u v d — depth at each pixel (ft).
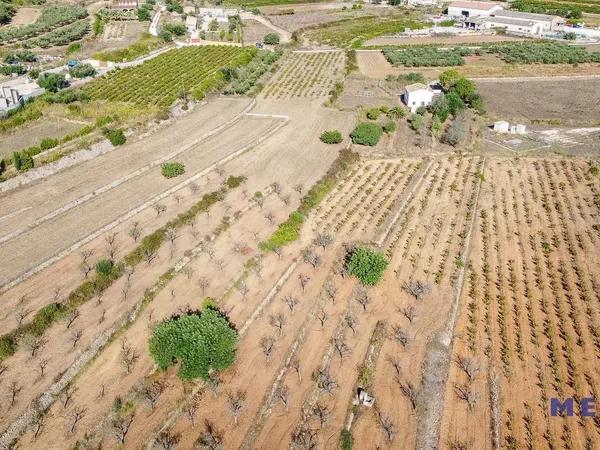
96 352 179.83
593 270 225.97
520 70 500.33
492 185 298.97
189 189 277.03
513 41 602.44
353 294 209.97
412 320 196.75
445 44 590.96
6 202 259.60
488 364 180.14
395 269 225.35
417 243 243.19
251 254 229.66
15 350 176.35
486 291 214.07
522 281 220.02
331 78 472.03
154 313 196.85
